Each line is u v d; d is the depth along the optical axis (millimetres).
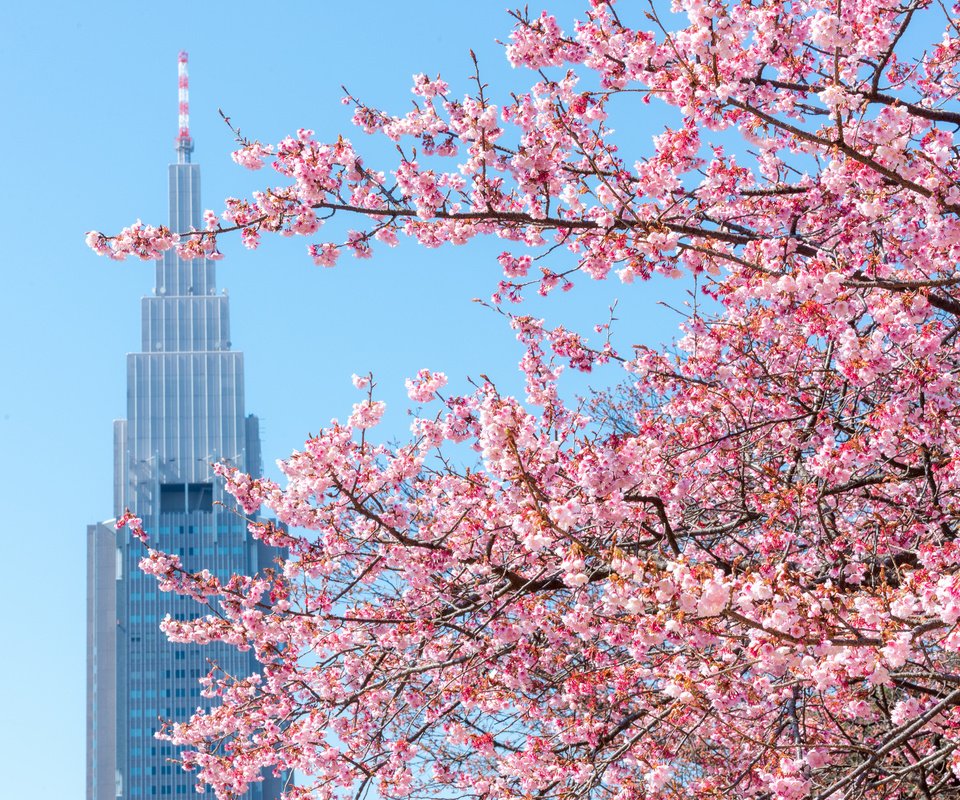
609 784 16188
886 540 14773
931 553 12844
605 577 15703
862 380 14250
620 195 15680
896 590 10734
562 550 14273
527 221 15109
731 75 14234
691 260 15414
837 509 16953
